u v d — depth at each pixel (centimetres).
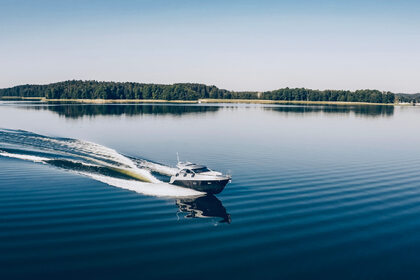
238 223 2372
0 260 1836
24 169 3675
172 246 2028
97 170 3706
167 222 2377
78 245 2014
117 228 2259
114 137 6506
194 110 15575
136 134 6969
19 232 2169
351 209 2648
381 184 3344
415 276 1736
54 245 2008
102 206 2656
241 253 1958
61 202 2723
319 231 2252
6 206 2609
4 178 3347
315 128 8469
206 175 3067
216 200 2848
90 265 1808
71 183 3228
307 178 3547
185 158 4566
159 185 3241
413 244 2077
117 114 12331
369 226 2334
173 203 2762
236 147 5481
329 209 2645
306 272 1770
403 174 3747
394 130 8306
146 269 1780
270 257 1916
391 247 2041
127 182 3306
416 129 8569
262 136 6838
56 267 1781
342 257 1922
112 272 1748
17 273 1722
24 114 11812
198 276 1727
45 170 3653
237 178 3541
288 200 2848
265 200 2853
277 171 3838
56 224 2300
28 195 2870
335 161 4403
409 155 4872
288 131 7744
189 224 2347
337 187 3228
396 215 2533
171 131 7512
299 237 2164
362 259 1902
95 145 5212
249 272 1764
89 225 2297
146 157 4588
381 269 1802
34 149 4631
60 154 4397
